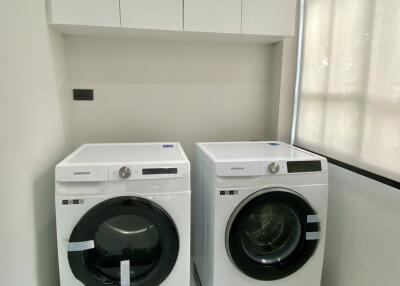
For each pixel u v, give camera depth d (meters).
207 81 2.32
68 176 1.41
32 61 1.46
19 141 1.30
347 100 1.72
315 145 2.06
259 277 1.64
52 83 1.78
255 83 2.39
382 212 1.48
